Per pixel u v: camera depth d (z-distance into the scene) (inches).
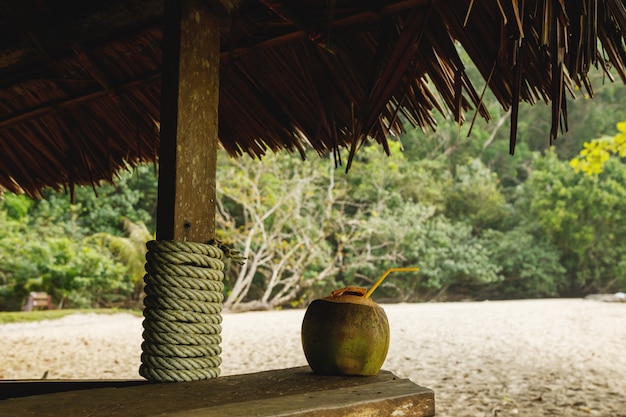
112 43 90.7
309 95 90.0
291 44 84.5
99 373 239.3
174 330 60.7
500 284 894.4
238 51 87.0
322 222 679.1
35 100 105.0
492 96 1037.2
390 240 792.3
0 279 571.2
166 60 67.2
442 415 167.6
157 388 57.4
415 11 67.7
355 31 76.0
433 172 924.6
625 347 296.5
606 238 880.3
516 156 1018.7
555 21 57.2
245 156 647.8
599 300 697.0
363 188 800.3
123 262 627.8
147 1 80.0
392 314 490.3
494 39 68.0
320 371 67.1
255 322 445.1
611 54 62.1
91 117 106.3
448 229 839.7
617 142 309.7
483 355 274.4
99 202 718.5
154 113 101.2
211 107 68.2
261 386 59.0
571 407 177.2
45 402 50.9
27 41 86.6
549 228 879.7
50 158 114.7
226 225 642.8
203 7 68.6
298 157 741.9
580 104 1045.8
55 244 575.5
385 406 53.0
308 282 660.7
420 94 82.2
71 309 557.0
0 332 386.6
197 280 62.1
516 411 171.8
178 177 64.3
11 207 625.0
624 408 176.2
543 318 448.1
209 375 62.9
